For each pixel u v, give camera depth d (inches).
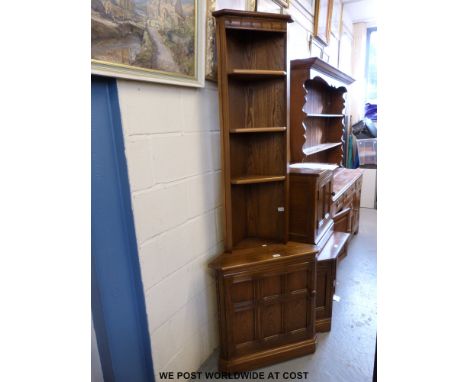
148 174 47.9
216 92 62.6
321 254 74.9
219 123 62.2
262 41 63.2
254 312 62.7
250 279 60.6
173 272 55.5
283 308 65.2
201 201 61.6
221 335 62.4
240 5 66.2
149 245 49.4
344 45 167.5
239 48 63.6
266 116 66.6
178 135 53.6
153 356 52.0
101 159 41.4
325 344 72.4
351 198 124.6
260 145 68.9
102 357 45.4
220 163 66.0
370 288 97.1
